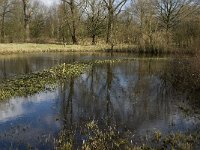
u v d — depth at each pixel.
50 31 85.62
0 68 29.84
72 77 24.80
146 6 59.72
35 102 16.61
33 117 13.95
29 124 12.90
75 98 17.88
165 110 15.20
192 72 20.28
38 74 25.38
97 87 21.36
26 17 69.81
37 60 36.94
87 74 26.86
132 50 50.25
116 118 13.96
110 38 62.59
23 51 48.38
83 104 16.56
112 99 17.83
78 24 68.69
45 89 19.89
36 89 19.53
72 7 64.88
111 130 12.16
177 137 10.97
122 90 20.45
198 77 19.06
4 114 14.34
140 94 19.16
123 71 29.00
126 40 60.09
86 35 69.44
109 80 24.27
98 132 11.51
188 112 14.70
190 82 19.94
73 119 13.71
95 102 17.06
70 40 71.88
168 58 40.03
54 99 17.41
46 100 17.12
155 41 47.41
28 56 42.09
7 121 13.33
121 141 10.71
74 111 15.08
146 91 20.06
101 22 67.62
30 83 21.38
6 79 23.16
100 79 24.56
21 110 15.04
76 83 22.47
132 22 63.19
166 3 65.31
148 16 56.72
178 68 24.61
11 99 17.08
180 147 10.12
